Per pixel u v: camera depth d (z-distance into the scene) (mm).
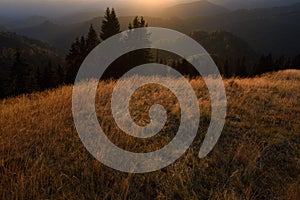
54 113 6867
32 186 3861
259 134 5934
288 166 4809
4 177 4012
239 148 5137
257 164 4750
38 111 7207
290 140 5777
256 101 8492
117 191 3945
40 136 5559
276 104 8227
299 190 3941
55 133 5656
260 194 4039
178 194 3945
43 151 4965
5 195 3701
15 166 4395
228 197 3730
